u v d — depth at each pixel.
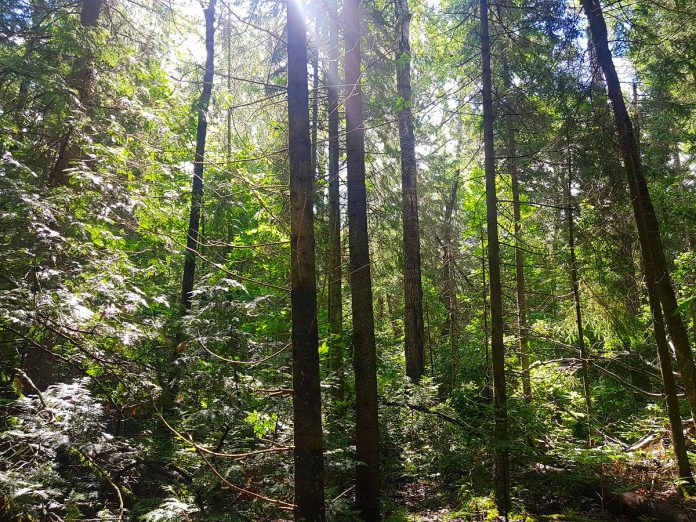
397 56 10.28
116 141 7.45
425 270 16.64
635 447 8.51
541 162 8.78
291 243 5.14
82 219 6.42
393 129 11.16
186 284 8.86
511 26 8.73
